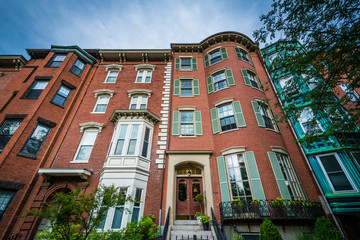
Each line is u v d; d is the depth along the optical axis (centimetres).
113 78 1491
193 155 1036
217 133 1101
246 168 901
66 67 1331
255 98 1177
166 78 1455
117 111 1085
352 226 786
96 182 922
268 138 1002
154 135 1122
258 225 736
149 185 938
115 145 990
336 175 870
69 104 1239
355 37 539
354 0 525
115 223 770
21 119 1062
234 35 1545
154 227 813
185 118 1228
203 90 1365
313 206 768
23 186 869
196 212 916
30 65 1468
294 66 681
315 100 700
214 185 942
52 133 1080
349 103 1059
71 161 1007
